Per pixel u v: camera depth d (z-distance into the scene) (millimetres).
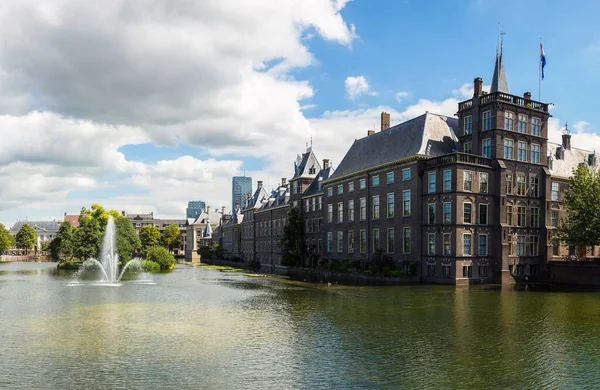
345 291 43562
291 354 19031
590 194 50094
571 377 16219
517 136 55125
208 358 18406
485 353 19281
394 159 58688
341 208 70750
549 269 55875
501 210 52438
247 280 58562
